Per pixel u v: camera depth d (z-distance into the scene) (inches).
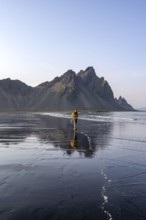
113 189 363.6
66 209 292.7
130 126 1700.3
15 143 852.0
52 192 349.1
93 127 1609.3
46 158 588.7
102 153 658.2
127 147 762.8
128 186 377.1
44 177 423.5
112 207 298.2
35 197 330.3
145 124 1911.9
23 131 1307.8
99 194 342.0
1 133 1195.9
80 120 2610.7
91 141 906.1
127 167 499.2
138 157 602.5
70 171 466.0
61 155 628.4
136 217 273.3
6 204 307.0
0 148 742.5
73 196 334.3
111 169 483.8
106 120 2630.4
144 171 466.6
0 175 436.1
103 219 267.9
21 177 423.8
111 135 1109.7
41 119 2893.7
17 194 341.1
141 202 314.5
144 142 877.2
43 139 962.7
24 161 554.6
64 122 2240.4
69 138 995.3
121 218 270.7
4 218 269.9
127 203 311.3
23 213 282.2
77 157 603.2
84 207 298.8
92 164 524.7
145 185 382.0
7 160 565.6
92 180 406.9
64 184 386.0
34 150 705.6
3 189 361.1
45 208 295.6
